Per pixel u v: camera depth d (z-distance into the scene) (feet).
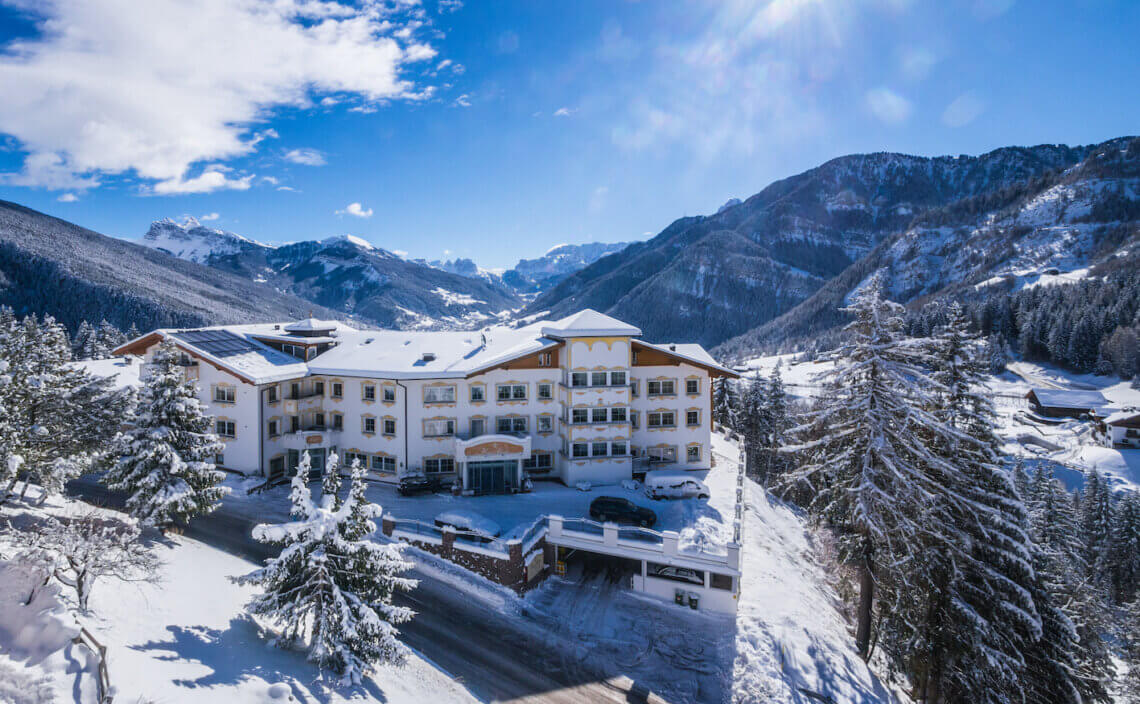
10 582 56.90
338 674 63.93
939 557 90.99
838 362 98.73
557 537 110.22
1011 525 86.53
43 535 61.62
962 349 99.96
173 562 89.35
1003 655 84.43
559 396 150.82
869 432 91.66
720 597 99.81
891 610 99.66
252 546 103.50
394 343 163.22
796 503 215.51
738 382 288.71
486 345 159.94
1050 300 527.40
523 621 93.04
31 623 51.60
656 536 114.01
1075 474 311.88
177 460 93.15
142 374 143.23
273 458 142.20
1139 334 431.02
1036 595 92.02
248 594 82.12
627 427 147.23
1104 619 125.18
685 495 136.67
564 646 87.35
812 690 83.71
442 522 112.37
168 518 94.27
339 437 151.12
